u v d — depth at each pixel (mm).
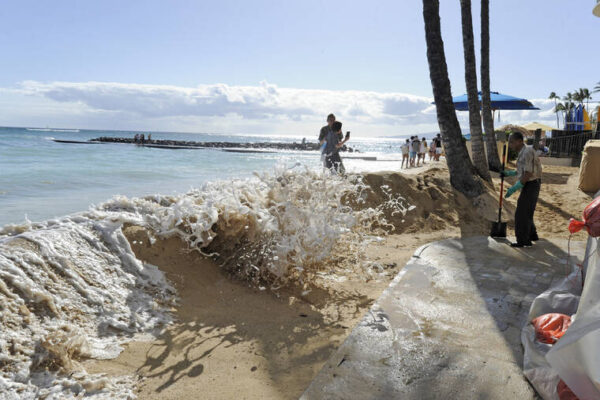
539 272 4961
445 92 9195
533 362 2727
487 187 9602
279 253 4246
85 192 11898
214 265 4488
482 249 6012
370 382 2652
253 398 2516
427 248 6043
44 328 2799
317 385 2607
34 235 3500
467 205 8625
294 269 4562
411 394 2531
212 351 3055
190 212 4480
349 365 2848
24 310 2812
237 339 3260
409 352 3029
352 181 7660
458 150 9125
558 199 10164
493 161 13727
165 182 15016
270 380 2729
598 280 2666
